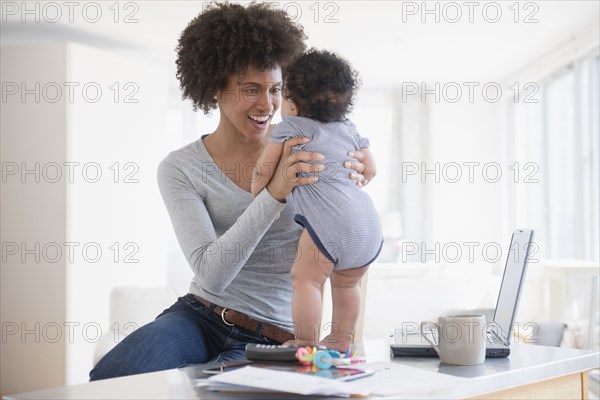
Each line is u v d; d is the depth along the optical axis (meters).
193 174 1.92
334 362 1.28
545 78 7.36
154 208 6.46
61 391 1.18
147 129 6.34
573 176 6.69
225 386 1.16
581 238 6.39
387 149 8.95
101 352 3.22
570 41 6.52
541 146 7.59
